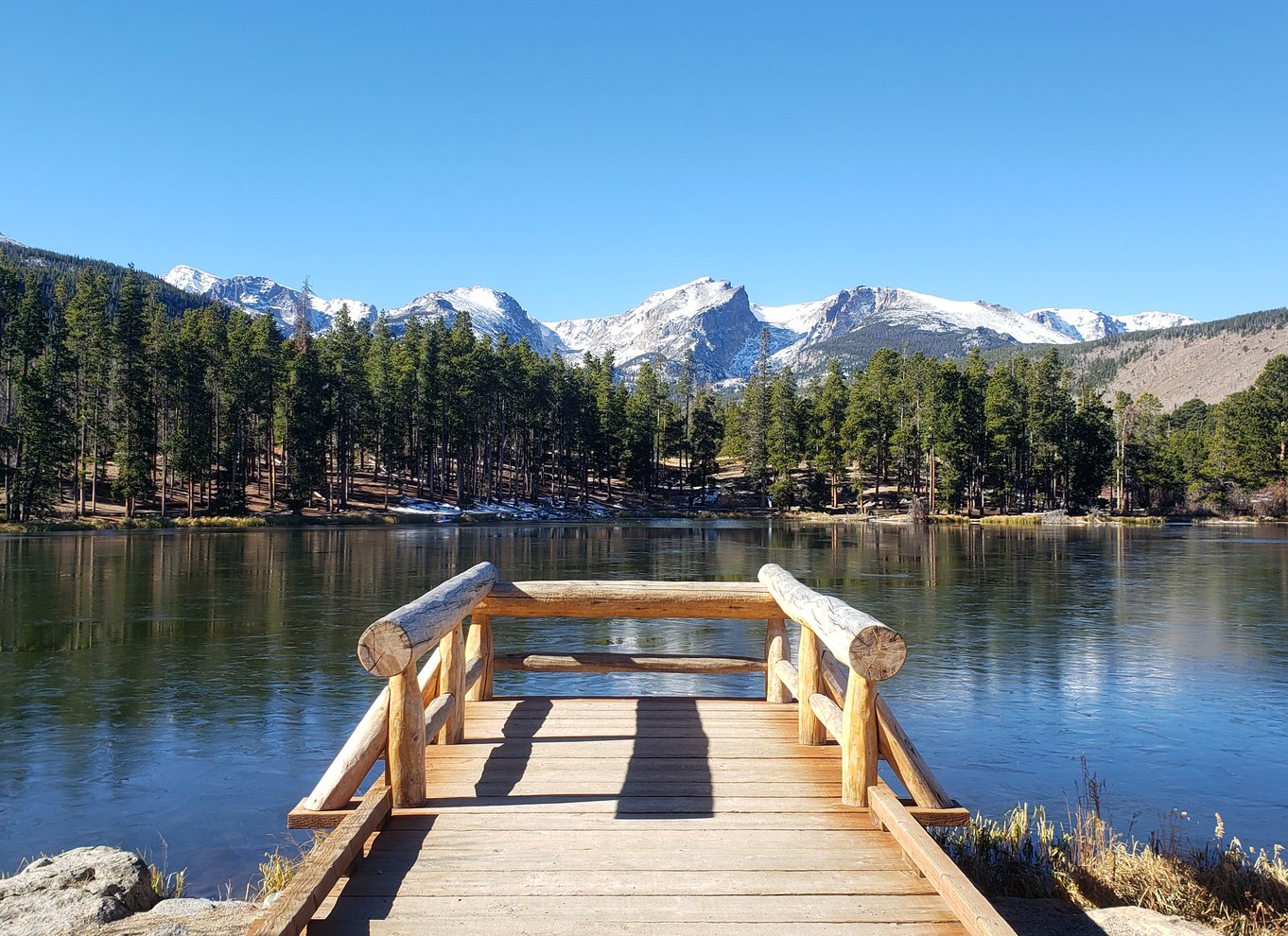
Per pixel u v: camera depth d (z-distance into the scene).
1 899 4.61
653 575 28.52
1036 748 9.62
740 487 105.00
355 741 4.47
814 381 119.12
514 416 90.62
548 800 4.58
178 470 60.66
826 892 3.50
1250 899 5.18
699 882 3.58
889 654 4.18
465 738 5.81
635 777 4.96
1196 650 15.81
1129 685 12.96
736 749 5.56
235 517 60.00
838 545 46.50
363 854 3.86
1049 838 6.32
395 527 62.22
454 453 88.25
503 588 6.82
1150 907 5.24
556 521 76.38
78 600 21.77
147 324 63.47
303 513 65.75
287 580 26.56
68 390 57.69
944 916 3.29
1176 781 8.50
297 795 8.10
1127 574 30.31
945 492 81.44
